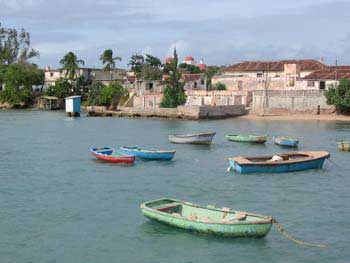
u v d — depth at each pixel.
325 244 29.28
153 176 48.31
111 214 35.03
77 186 43.97
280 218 34.28
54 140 77.25
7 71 166.12
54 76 174.75
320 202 38.69
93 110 132.38
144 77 156.12
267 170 48.72
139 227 32.03
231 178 47.16
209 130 91.50
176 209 32.38
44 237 30.55
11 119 118.75
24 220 33.78
